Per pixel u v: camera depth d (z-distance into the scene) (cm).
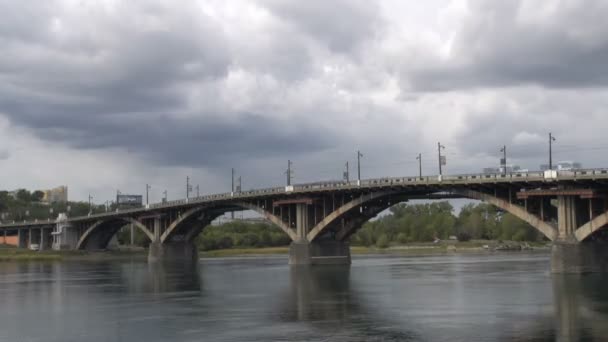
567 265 8544
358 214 12169
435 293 7544
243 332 5288
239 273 11619
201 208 15400
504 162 9200
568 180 8406
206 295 8025
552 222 9062
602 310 5941
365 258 17000
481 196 9606
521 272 10338
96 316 6372
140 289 8988
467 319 5628
